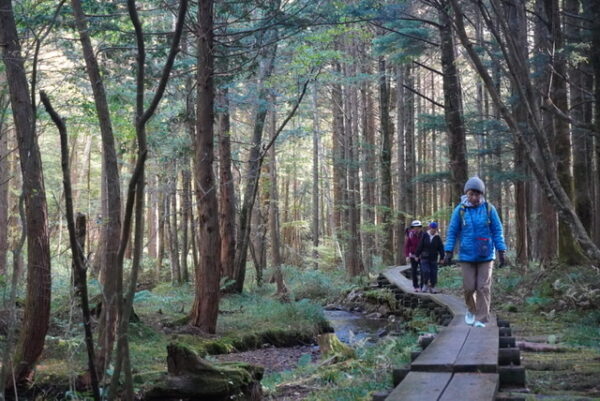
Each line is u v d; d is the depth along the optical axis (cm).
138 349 1047
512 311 1378
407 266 2702
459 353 709
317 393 784
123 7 1234
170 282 2884
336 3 1467
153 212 3728
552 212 1798
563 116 736
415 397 534
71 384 754
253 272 2927
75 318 1030
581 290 1330
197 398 695
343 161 2839
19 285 1154
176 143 1902
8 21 795
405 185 2998
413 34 2048
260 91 1948
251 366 779
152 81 1485
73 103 1197
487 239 875
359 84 2883
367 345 1244
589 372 734
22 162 793
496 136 2123
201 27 1245
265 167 2947
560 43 1032
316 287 2505
